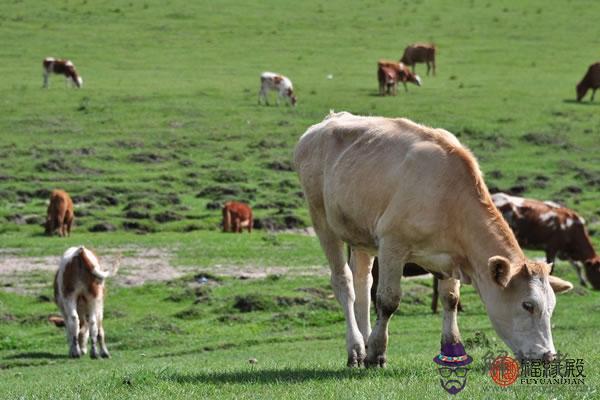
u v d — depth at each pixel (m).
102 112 52.84
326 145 12.62
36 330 22.56
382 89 57.44
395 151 11.41
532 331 9.71
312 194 12.93
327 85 59.75
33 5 76.56
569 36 74.38
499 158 47.91
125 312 24.03
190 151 47.94
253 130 51.19
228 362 15.61
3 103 53.50
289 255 31.16
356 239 12.15
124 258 30.27
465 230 10.59
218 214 37.94
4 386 13.78
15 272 28.25
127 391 10.06
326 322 23.36
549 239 27.28
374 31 74.50
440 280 11.57
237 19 76.00
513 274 9.85
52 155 45.78
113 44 68.38
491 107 55.47
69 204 33.94
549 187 43.09
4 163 44.09
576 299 26.06
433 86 60.44
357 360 12.10
